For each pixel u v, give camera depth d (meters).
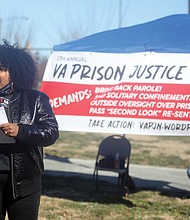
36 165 3.37
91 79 6.76
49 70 6.92
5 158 3.27
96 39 7.15
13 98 3.39
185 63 6.59
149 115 6.54
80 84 6.78
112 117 6.62
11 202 3.35
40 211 6.59
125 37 7.09
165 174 10.37
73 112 6.73
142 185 8.91
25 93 3.44
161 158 12.85
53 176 9.50
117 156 7.75
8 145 3.25
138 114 6.57
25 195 3.32
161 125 6.50
